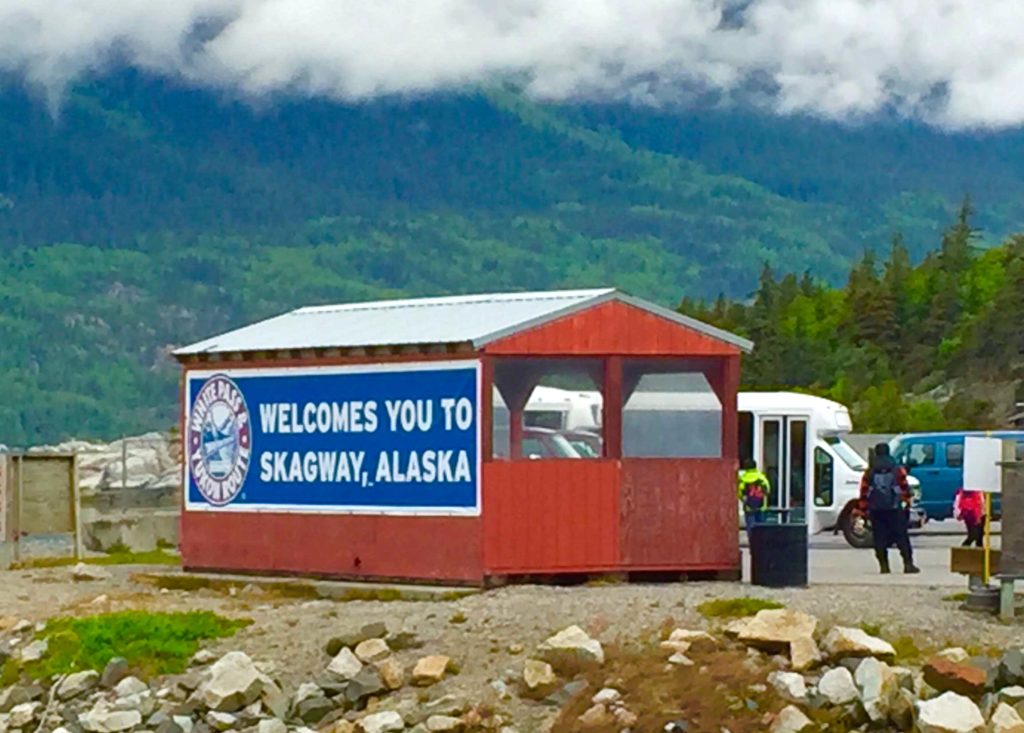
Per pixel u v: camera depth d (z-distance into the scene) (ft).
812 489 124.47
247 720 59.72
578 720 55.06
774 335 462.19
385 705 58.59
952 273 486.38
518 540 75.77
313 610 72.43
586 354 76.79
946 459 147.64
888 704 53.16
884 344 463.83
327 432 81.46
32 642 68.54
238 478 85.15
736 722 53.83
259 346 84.07
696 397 78.74
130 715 60.59
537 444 78.54
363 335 81.46
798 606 64.95
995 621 62.59
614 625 62.90
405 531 78.18
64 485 102.99
